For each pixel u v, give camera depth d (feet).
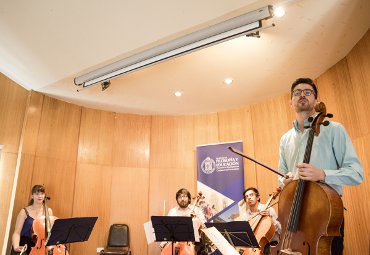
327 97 13.52
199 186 16.98
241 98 16.84
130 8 9.57
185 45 10.92
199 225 12.99
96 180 17.08
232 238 9.66
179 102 17.33
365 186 10.79
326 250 5.10
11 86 14.58
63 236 10.41
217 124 18.52
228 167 16.79
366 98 11.04
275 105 16.65
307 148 6.15
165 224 10.42
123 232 16.25
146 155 18.48
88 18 10.11
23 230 12.78
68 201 15.90
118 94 16.16
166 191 17.94
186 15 9.86
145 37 11.03
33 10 9.83
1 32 11.10
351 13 9.99
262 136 16.85
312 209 5.49
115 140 18.25
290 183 6.24
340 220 5.20
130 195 17.58
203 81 14.78
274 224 12.09
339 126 6.23
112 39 11.20
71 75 13.89
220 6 9.44
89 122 17.75
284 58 12.72
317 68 13.51
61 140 16.34
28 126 14.97
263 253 11.07
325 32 10.99
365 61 11.11
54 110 16.37
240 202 16.06
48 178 15.34
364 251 10.68
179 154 18.54
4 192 13.74
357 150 11.43
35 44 11.72
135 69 12.35
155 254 16.70
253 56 12.59
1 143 13.91
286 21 10.39
